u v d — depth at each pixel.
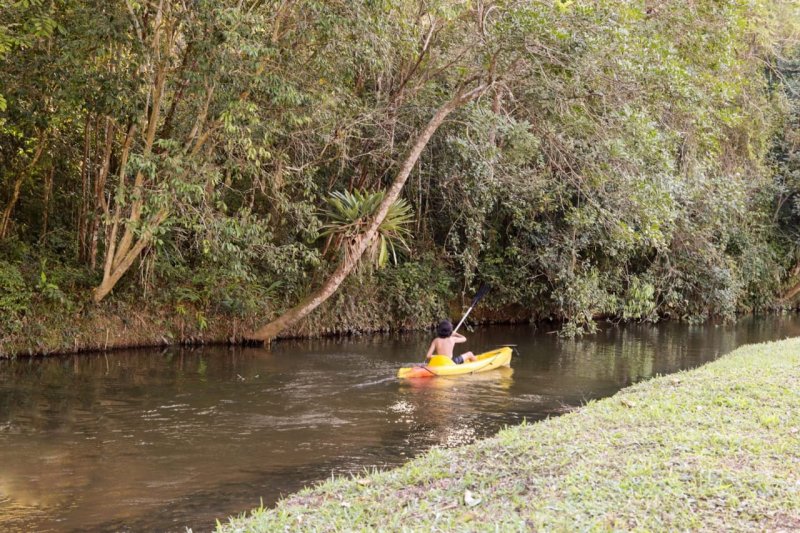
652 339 16.48
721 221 18.91
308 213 12.97
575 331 15.59
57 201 14.57
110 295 13.02
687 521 3.88
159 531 4.77
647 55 11.42
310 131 13.04
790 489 4.25
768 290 24.00
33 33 9.53
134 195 10.68
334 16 10.52
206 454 6.62
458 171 15.15
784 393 6.97
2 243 12.69
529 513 4.16
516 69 12.62
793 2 21.34
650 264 18.75
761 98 20.50
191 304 13.93
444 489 4.84
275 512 4.70
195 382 10.08
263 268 15.15
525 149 13.65
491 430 7.59
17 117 11.55
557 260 16.47
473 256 16.12
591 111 13.20
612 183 13.98
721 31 12.65
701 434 5.52
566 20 11.09
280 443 7.00
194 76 10.04
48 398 8.91
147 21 10.81
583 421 6.39
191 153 11.20
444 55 14.28
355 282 16.00
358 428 7.62
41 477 5.91
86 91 10.65
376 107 14.22
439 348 11.39
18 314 11.87
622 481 4.52
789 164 22.84
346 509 4.59
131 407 8.49
